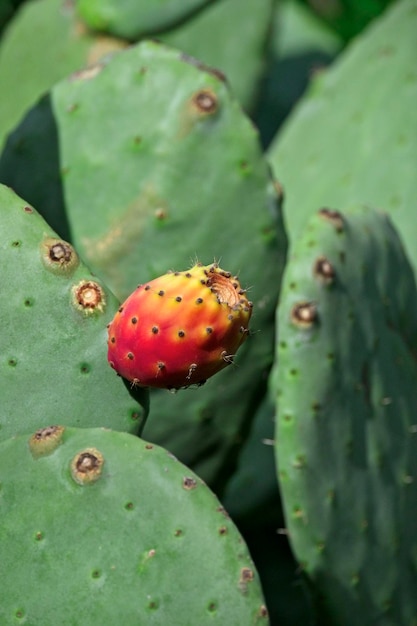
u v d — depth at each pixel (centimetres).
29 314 107
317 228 125
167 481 105
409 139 160
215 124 123
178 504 105
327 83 171
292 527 123
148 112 123
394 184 158
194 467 130
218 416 128
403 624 130
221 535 105
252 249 125
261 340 127
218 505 105
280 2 224
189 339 99
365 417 126
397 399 131
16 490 105
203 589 104
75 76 126
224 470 132
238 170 123
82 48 156
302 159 165
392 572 129
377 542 127
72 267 108
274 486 147
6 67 159
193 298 99
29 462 105
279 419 121
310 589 125
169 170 123
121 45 156
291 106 214
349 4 225
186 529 104
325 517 123
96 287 108
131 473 105
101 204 124
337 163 162
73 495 105
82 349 108
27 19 160
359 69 168
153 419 126
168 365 100
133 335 101
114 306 108
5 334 107
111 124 124
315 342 122
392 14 171
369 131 162
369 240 129
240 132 123
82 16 155
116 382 108
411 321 135
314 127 167
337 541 124
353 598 126
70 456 105
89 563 104
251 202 124
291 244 157
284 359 122
